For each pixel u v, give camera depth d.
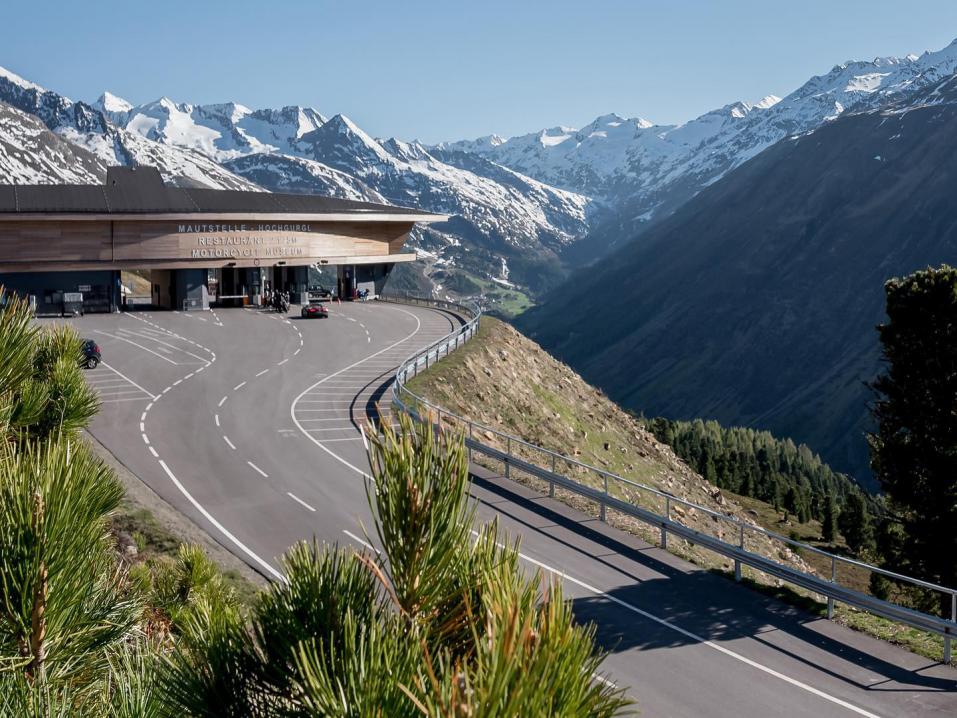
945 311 31.00
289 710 2.91
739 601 21.94
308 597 3.14
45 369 6.07
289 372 50.88
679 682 17.23
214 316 76.06
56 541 3.17
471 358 55.75
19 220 72.19
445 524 3.09
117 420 38.75
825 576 55.41
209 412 40.91
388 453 3.20
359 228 91.06
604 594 21.84
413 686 2.53
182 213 78.00
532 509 28.72
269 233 84.25
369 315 79.00
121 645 3.36
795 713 16.12
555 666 2.38
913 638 20.08
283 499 29.03
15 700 2.74
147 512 25.06
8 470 3.28
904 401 32.34
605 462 54.09
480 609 2.97
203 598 3.61
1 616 3.08
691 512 47.38
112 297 77.50
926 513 32.06
